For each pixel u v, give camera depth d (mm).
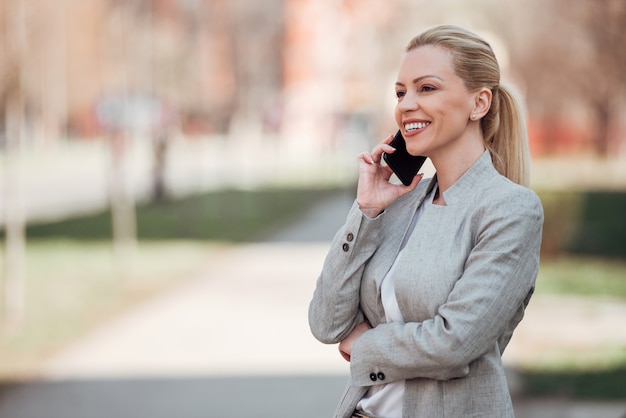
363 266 2559
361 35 56438
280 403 6707
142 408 6578
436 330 2279
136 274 13852
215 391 7094
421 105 2443
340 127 67375
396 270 2445
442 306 2318
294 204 27469
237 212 24844
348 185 30203
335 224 21984
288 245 17844
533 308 10969
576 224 18281
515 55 26172
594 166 39500
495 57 2502
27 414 6398
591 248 16422
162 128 26297
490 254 2309
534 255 2361
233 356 8406
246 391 7086
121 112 16719
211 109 34375
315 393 7016
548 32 24516
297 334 9414
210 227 21188
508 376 7613
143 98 18672
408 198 2672
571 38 22594
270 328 9742
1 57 9891
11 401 6773
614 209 22359
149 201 27578
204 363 8109
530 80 26703
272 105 58562
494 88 2521
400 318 2459
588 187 29484
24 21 10016
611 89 20188
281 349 8703
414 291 2383
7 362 8156
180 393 7023
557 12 20969
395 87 2549
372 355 2387
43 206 25688
